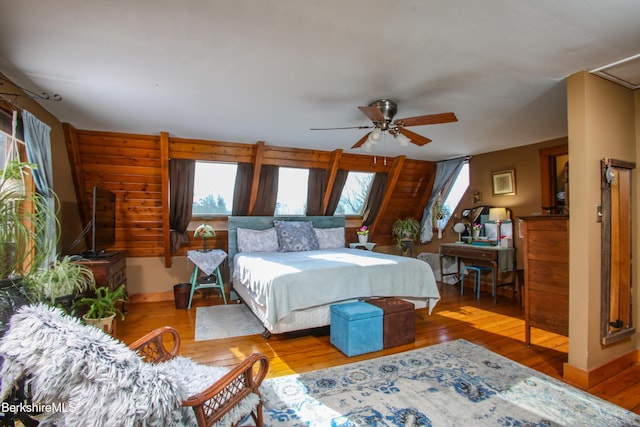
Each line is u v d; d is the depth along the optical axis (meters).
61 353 1.09
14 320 1.21
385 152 5.39
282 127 3.90
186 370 1.76
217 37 1.95
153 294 5.03
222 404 1.43
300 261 3.81
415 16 1.74
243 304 4.76
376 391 2.33
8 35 1.91
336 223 5.90
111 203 4.07
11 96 2.53
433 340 3.34
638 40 2.01
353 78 2.55
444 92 2.85
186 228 4.98
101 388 1.08
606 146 2.54
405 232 6.45
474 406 2.15
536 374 2.59
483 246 5.20
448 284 6.06
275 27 1.85
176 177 4.61
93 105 3.12
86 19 1.75
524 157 4.96
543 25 1.83
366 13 1.72
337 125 3.82
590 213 2.45
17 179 1.97
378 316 3.07
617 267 2.63
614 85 2.63
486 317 4.09
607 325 2.55
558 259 2.90
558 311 2.90
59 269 2.45
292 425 1.96
